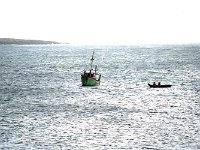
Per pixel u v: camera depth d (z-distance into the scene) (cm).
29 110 7219
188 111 7044
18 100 8625
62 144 4741
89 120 6169
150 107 7512
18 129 5550
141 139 4959
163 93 9812
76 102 8269
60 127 5666
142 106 7656
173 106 7650
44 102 8288
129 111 7031
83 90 10525
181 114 6725
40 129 5534
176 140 4906
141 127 5647
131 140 4912
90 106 7675
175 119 6253
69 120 6188
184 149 4512
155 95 9419
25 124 5897
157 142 4819
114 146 4641
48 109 7312
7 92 10206
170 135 5162
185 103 8081
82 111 7056
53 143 4781
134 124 5850
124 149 4525
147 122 6009
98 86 11481
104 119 6256
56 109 7306
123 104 7938
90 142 4819
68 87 11294
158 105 7788
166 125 5784
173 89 10694
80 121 6097
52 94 9712
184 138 5003
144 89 10712
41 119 6294
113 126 5706
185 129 5512
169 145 4688
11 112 7000
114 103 8094
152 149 4522
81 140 4909
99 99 8738
